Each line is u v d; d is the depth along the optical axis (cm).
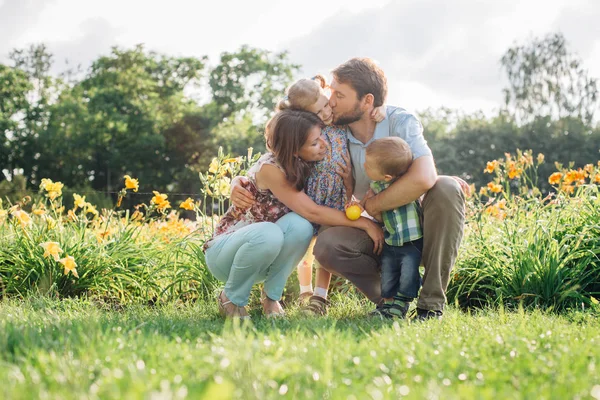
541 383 177
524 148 4106
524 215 536
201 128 4034
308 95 342
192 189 3984
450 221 338
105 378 158
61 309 389
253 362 175
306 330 262
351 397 147
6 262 493
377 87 355
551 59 4088
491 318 317
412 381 174
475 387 168
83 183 3831
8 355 190
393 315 346
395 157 337
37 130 3884
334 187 362
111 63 3903
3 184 3569
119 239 522
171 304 417
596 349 214
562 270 430
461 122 4541
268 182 346
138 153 3806
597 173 577
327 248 360
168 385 146
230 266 355
